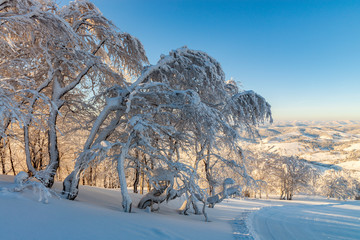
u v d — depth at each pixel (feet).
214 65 42.04
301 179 147.43
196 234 22.25
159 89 38.63
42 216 18.37
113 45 43.70
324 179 176.35
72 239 14.75
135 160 37.27
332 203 125.59
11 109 21.81
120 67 49.39
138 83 36.14
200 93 47.16
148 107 38.09
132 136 33.91
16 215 17.04
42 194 25.12
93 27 42.70
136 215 27.71
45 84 35.50
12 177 41.78
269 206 85.76
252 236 25.23
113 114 48.52
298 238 33.42
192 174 35.04
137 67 48.21
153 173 40.32
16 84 35.42
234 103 43.68
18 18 27.35
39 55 38.19
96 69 41.42
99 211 25.12
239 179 50.16
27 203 20.94
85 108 49.85
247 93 44.98
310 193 175.52
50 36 34.06
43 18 29.78
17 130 57.88
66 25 31.07
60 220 18.34
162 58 40.19
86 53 36.52
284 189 148.46
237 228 30.99
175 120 44.24
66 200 29.04
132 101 38.60
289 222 48.01
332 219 59.06
